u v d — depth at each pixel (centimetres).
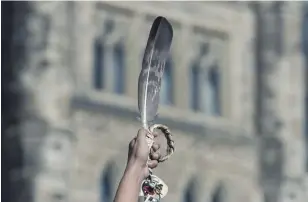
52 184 4122
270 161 4469
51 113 4144
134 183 539
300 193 4462
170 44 564
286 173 4462
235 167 4472
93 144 4209
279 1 4475
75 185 4194
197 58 4497
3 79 4112
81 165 4212
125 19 4381
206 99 4500
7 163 4069
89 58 4291
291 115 4500
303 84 4525
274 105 4491
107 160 4253
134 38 4372
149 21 4428
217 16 4531
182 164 4378
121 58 4362
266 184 4475
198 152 4438
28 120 4109
